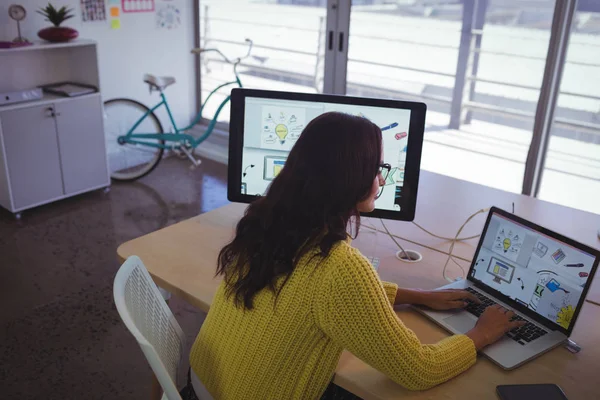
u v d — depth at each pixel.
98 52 3.79
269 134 1.65
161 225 3.59
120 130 4.43
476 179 3.89
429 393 1.14
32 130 3.51
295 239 1.06
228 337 1.17
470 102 3.71
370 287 1.05
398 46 3.82
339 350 1.14
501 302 1.42
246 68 4.88
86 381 2.23
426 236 1.79
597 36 3.12
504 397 1.11
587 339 1.32
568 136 3.47
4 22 3.57
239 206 1.99
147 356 1.06
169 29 4.55
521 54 3.37
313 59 4.39
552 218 1.93
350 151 1.04
